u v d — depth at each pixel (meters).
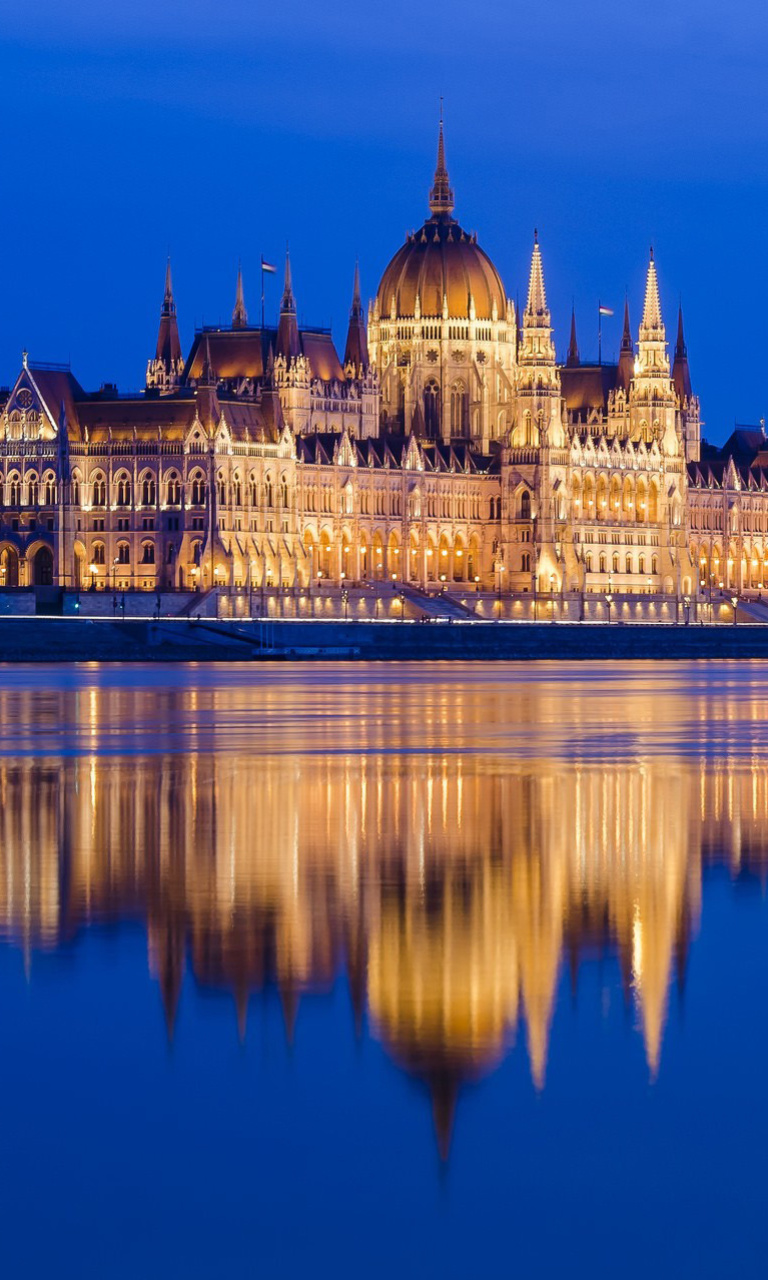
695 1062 56.69
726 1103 53.50
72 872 87.38
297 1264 44.19
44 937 72.44
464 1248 45.03
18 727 172.75
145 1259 44.44
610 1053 57.44
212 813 108.56
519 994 63.91
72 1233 45.81
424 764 138.00
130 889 82.88
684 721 186.25
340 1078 55.12
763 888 83.56
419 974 66.38
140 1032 59.31
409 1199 47.50
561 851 94.56
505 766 136.88
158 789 120.62
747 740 161.75
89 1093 53.97
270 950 70.19
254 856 92.44
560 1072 55.78
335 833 100.50
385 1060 56.66
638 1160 49.66
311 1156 49.88
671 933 73.50
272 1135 51.12
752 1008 62.28
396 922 75.44
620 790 121.12
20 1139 50.91
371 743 156.38
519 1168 49.19
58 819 105.81
